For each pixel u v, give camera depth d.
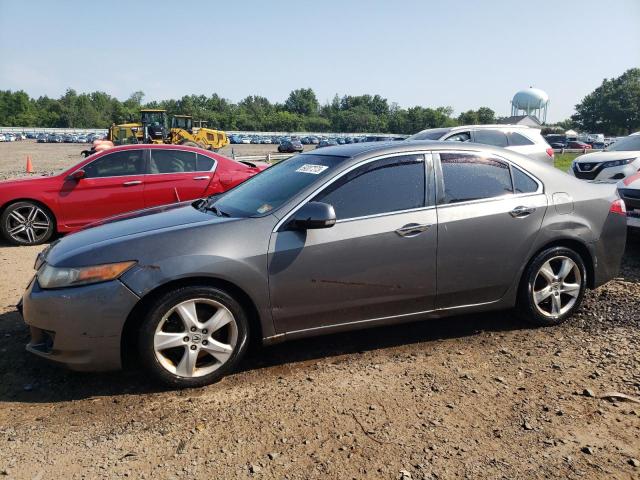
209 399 3.28
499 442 2.79
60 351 3.26
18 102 136.25
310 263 3.56
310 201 3.66
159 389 3.41
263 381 3.51
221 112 137.75
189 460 2.66
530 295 4.26
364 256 3.68
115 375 3.59
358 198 3.76
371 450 2.72
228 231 3.47
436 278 3.92
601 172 11.13
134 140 37.03
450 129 11.45
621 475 2.53
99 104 144.75
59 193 7.81
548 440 2.81
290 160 4.59
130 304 3.22
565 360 3.77
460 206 3.98
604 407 3.13
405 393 3.31
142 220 3.91
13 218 7.69
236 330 3.48
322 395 3.30
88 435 2.89
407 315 3.94
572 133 97.44
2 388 3.41
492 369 3.64
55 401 3.26
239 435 2.87
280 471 2.57
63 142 78.56
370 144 4.21
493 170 4.20
